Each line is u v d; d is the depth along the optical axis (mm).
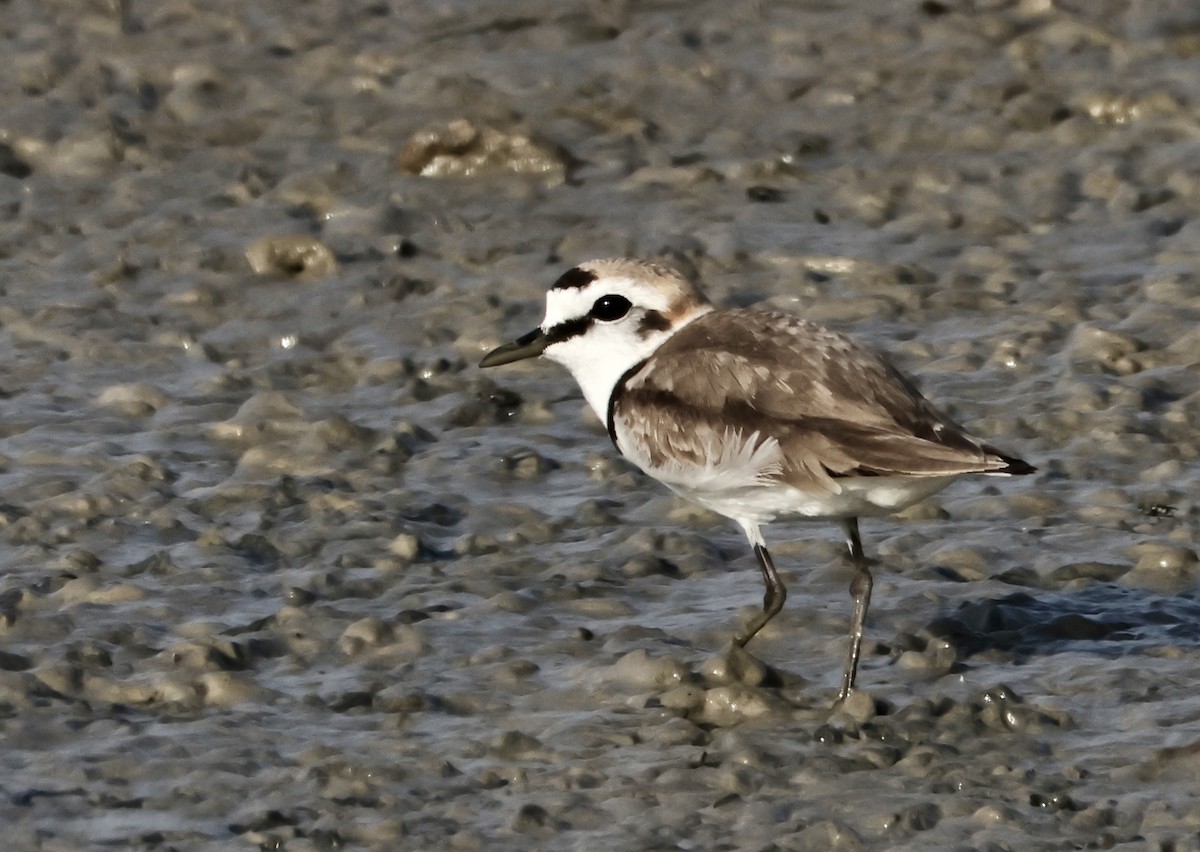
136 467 12641
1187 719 9344
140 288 16188
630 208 17672
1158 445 12844
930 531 11875
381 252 16766
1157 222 16984
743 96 20188
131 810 8648
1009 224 17109
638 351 10391
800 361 9695
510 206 17719
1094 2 22078
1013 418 13312
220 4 22781
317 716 9617
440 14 22312
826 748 9141
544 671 10141
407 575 11344
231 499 12328
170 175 18469
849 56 21109
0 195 18031
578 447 13383
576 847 8281
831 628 10633
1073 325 14953
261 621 10641
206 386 14297
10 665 10023
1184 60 20703
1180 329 14742
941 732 9266
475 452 13188
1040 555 11445
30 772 8977
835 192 17922
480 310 15500
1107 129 19094
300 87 20516
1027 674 9977
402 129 19391
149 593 10977
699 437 9773
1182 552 11164
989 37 21422
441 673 10102
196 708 9719
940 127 19250
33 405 13930
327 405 13992
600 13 22203
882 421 9367
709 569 11461
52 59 20922
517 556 11594
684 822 8461
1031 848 8148
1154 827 8320
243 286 16125
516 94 20047
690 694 9711
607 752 9219
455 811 8609
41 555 11477
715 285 15930
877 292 15688
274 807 8617
